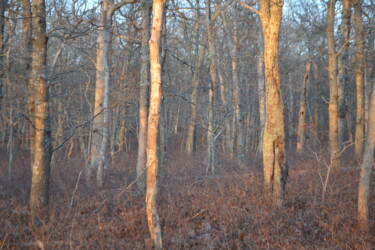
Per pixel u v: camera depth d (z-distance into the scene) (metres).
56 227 5.95
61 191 8.93
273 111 8.02
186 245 5.93
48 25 12.38
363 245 5.51
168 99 28.30
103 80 13.04
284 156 8.06
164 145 10.30
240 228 6.72
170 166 13.87
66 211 6.96
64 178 10.73
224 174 11.45
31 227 6.01
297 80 29.08
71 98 15.78
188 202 8.08
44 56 6.98
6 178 10.56
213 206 7.48
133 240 5.95
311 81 31.27
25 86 11.27
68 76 14.97
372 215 6.93
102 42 12.23
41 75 6.91
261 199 7.97
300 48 23.80
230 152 16.55
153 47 5.57
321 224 6.71
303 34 21.05
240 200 7.88
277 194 7.91
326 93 31.95
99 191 8.87
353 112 30.67
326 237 6.27
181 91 18.30
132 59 18.06
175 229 6.57
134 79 14.54
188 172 12.64
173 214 7.20
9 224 5.85
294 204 7.93
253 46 20.45
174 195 8.62
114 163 15.28
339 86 14.92
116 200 7.95
